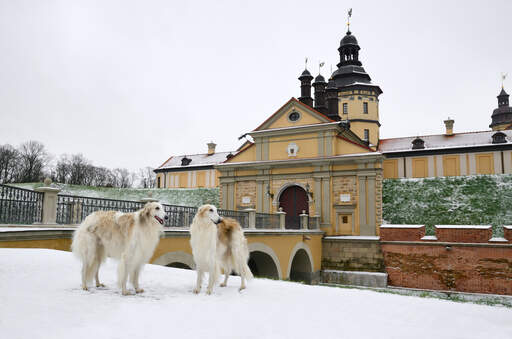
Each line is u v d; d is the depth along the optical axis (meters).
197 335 4.16
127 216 6.38
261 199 35.72
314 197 33.44
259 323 4.86
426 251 26.67
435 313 6.29
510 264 23.81
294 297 6.78
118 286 5.96
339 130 34.25
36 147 71.06
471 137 46.12
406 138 51.06
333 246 31.17
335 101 41.84
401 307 6.56
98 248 6.37
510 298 23.25
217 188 47.53
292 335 4.45
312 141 34.31
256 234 20.31
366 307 6.32
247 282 8.41
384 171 48.53
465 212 31.95
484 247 24.72
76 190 45.62
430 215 32.88
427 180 36.56
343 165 32.75
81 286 6.21
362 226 31.25
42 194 11.11
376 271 28.86
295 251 25.77
